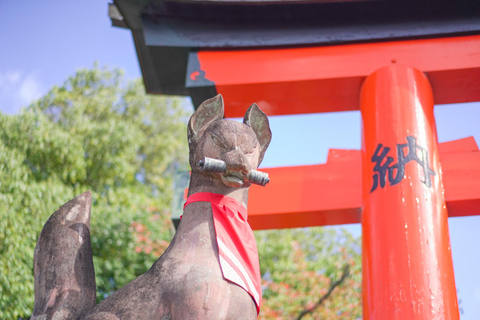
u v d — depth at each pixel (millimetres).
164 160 13484
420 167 5012
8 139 9336
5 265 7188
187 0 6082
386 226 4766
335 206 5609
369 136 5457
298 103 6297
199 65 6109
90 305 3033
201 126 3453
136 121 13344
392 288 4457
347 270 9758
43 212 8141
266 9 6242
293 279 10242
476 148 5781
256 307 3066
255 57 6180
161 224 10539
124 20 6457
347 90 6082
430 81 5922
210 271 2953
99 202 10328
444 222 4852
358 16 6297
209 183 3326
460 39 6016
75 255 3135
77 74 13266
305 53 6172
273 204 5738
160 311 2875
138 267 9312
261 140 3580
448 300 4418
